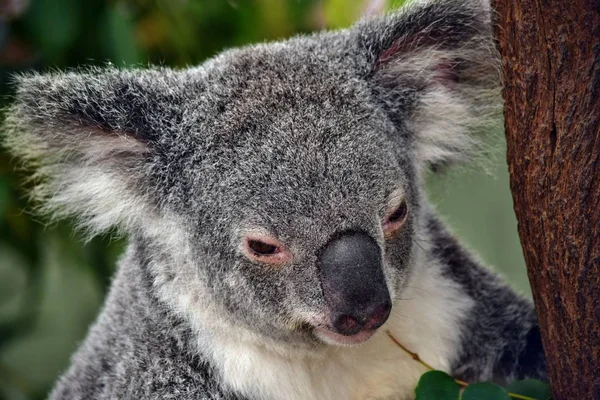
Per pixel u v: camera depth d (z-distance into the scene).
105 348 5.78
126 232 5.50
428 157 5.54
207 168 4.86
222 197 4.77
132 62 6.89
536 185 4.02
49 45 6.96
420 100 5.34
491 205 9.80
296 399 5.36
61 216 5.41
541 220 4.05
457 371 5.62
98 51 7.27
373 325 4.62
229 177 4.75
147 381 5.32
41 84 4.87
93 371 5.87
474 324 5.69
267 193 4.62
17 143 4.98
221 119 4.90
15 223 7.95
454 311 5.60
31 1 6.97
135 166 5.20
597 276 3.93
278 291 4.75
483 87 5.27
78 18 7.02
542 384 4.70
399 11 5.20
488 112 5.32
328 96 4.86
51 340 10.41
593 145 3.78
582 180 3.83
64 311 10.42
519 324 5.66
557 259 4.04
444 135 5.51
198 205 4.93
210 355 5.24
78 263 8.54
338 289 4.51
